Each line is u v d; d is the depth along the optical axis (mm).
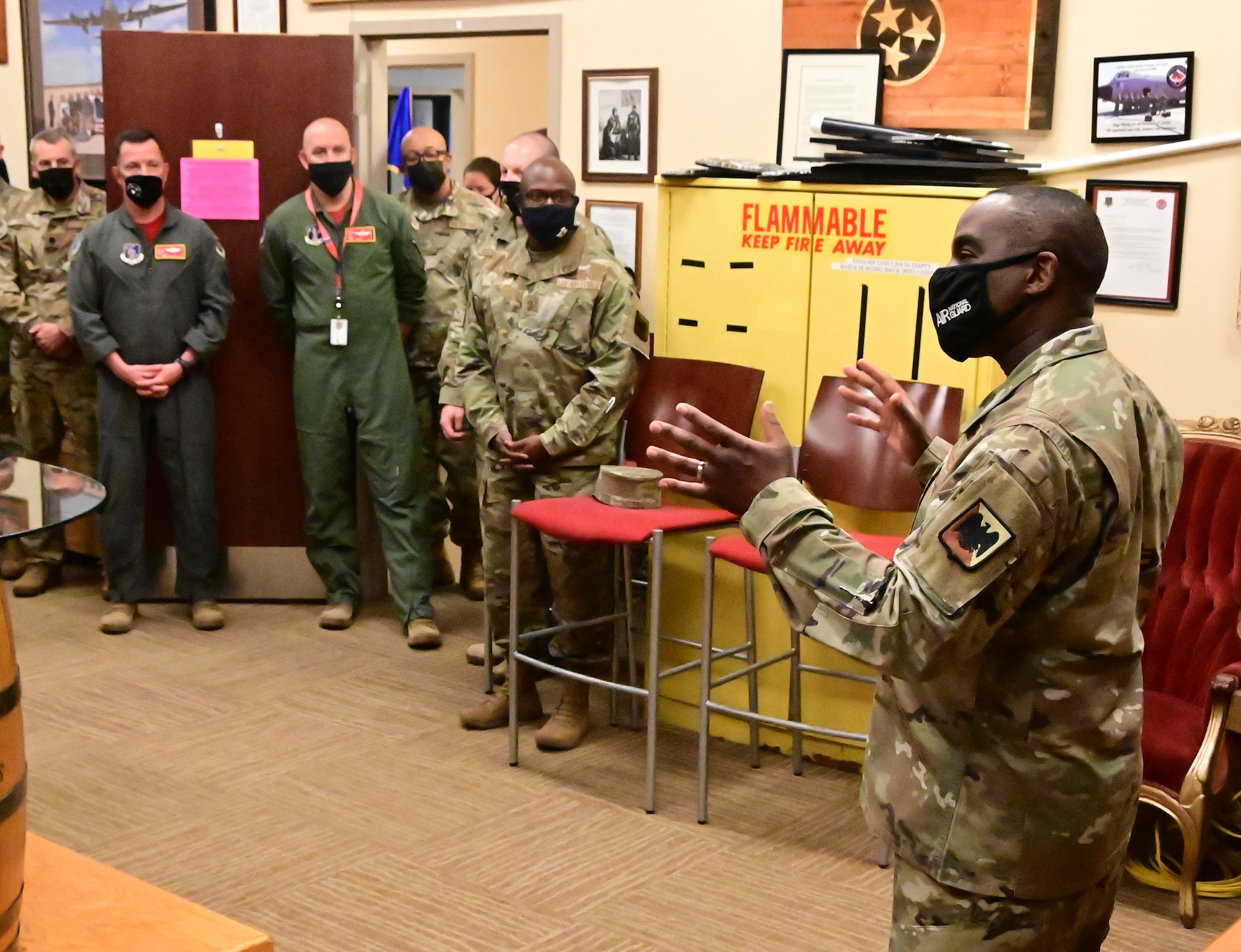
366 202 4480
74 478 1879
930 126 3629
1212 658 3043
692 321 3695
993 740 1526
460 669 4270
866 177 3371
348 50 4676
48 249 4938
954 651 1407
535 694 3848
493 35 4582
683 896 2848
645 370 3709
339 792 3330
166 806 3230
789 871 2980
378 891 2830
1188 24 3211
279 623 4719
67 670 4184
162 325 4473
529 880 2898
